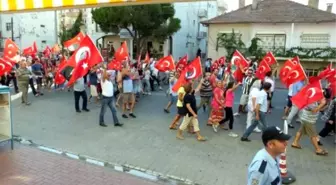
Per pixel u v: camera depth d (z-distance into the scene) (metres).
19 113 10.64
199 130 8.80
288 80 9.88
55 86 16.06
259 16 27.41
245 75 12.30
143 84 15.37
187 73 10.31
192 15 38.00
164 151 7.20
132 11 26.11
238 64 13.92
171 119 10.23
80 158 6.60
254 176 2.75
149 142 7.83
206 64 22.56
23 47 43.91
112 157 6.74
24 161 6.25
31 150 6.95
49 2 5.43
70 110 11.25
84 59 8.72
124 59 13.82
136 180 5.62
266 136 2.81
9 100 6.76
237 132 8.95
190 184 5.54
